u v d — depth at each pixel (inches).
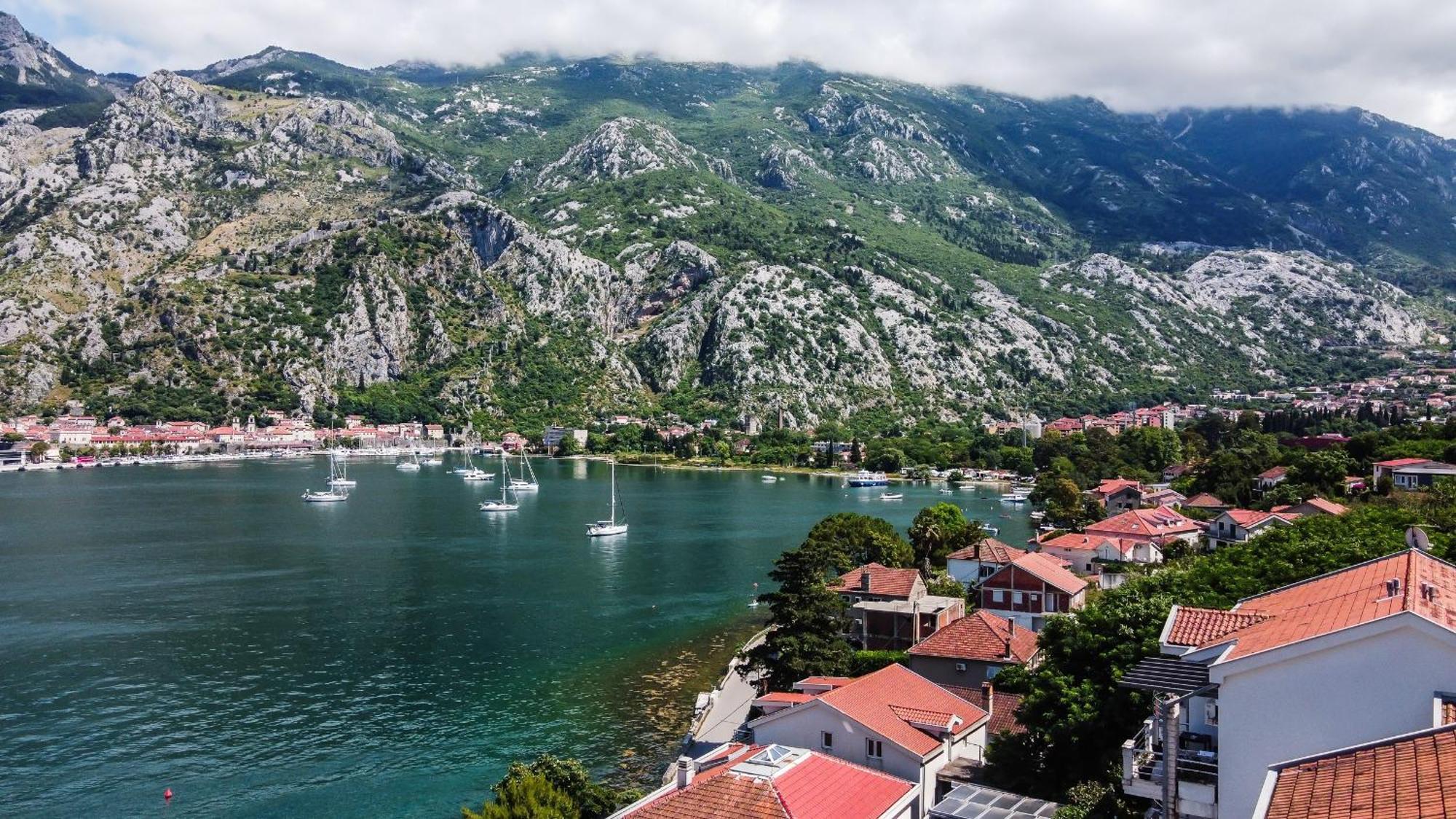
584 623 5393.7
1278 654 1320.1
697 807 1722.4
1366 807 938.1
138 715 3887.8
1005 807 1953.7
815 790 1792.6
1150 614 2300.7
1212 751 1497.3
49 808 3073.3
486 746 3587.6
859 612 4338.1
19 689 4192.9
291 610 5689.0
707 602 5930.1
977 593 5137.8
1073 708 2183.8
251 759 3457.2
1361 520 3850.9
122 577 6653.5
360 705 4015.8
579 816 2600.9
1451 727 1043.9
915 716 2561.5
